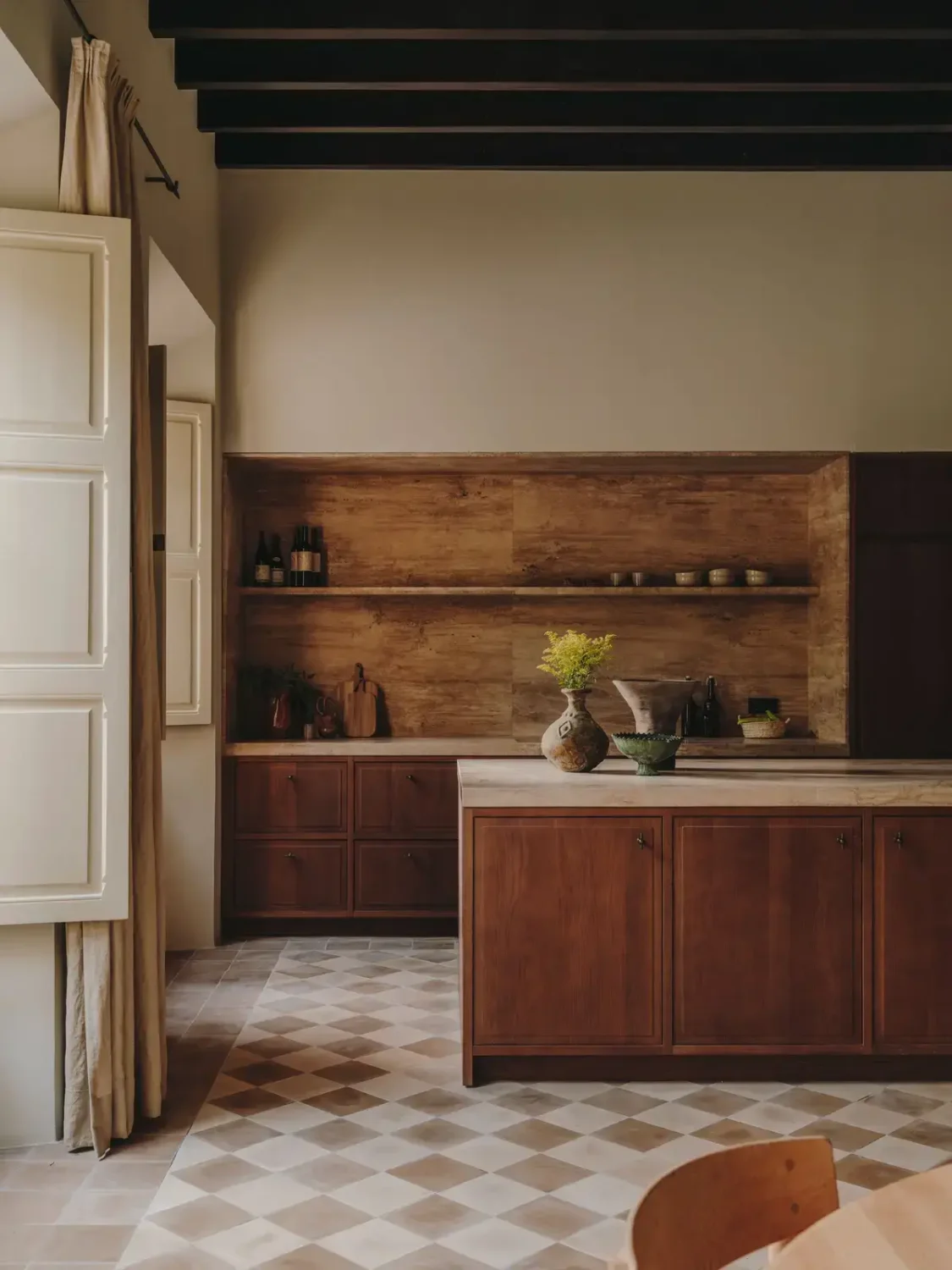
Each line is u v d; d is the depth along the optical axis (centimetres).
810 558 649
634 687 420
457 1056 408
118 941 336
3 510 331
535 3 408
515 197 588
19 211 331
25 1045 336
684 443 586
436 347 586
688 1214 132
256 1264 264
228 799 588
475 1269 262
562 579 650
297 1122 348
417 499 651
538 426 584
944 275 590
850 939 380
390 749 591
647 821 379
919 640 586
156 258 446
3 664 330
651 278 587
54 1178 312
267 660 648
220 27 409
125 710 336
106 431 338
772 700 648
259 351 584
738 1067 387
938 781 387
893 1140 336
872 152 559
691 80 452
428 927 597
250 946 574
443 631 654
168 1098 369
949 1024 381
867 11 408
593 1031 379
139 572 350
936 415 587
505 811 379
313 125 509
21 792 329
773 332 588
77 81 335
